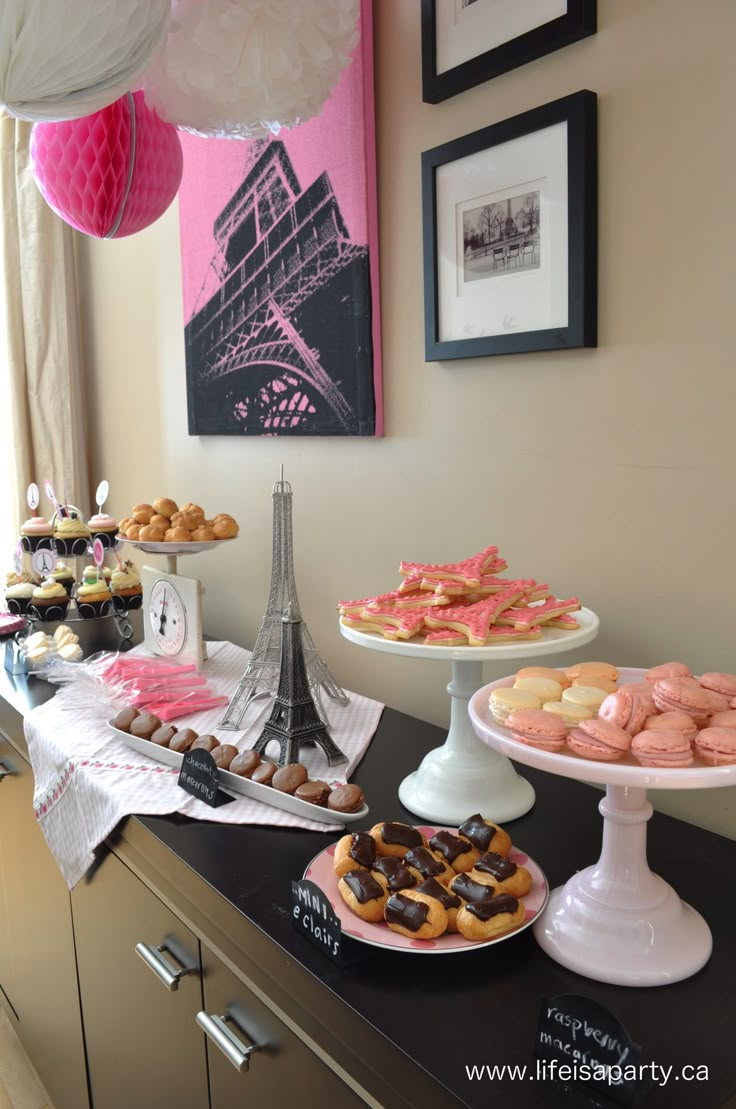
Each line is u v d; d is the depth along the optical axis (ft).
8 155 8.05
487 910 2.60
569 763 2.35
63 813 4.36
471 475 4.46
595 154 3.63
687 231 3.37
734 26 3.14
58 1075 5.23
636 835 2.70
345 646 5.51
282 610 4.72
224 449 6.61
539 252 3.88
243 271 5.87
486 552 3.92
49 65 3.20
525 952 2.68
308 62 3.64
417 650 3.17
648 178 3.47
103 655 5.74
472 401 4.40
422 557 4.85
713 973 2.57
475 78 4.06
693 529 3.49
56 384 8.35
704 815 3.58
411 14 4.47
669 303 3.46
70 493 8.51
